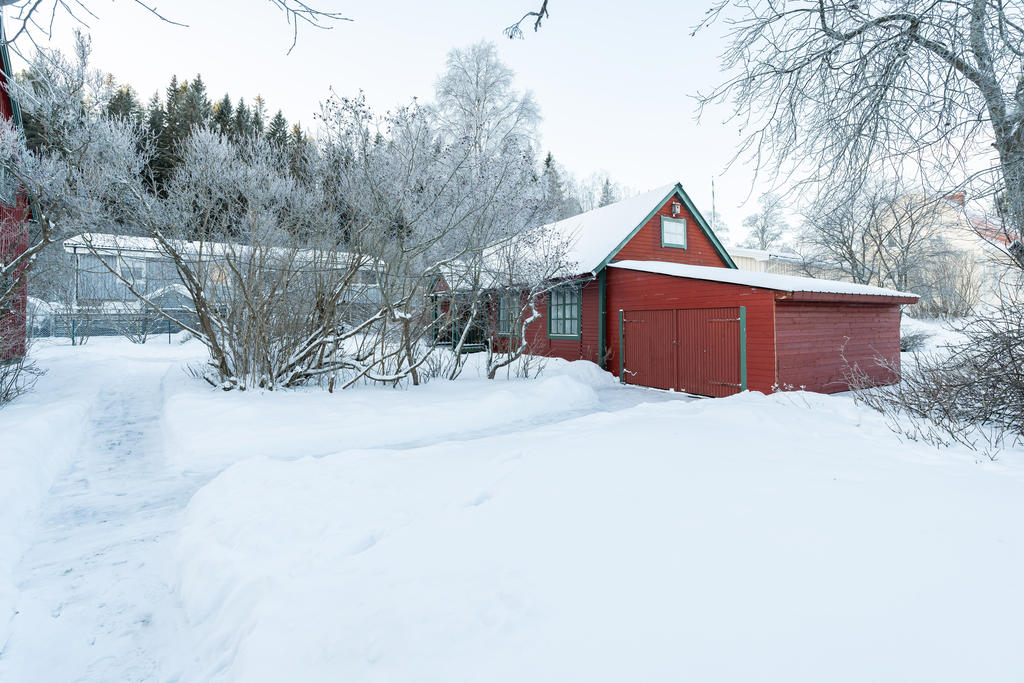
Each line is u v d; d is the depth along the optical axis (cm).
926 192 533
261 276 923
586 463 414
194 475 546
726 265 1672
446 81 2409
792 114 543
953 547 252
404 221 949
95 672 242
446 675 182
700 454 441
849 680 164
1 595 294
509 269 1154
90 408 848
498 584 240
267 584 277
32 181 831
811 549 254
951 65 469
